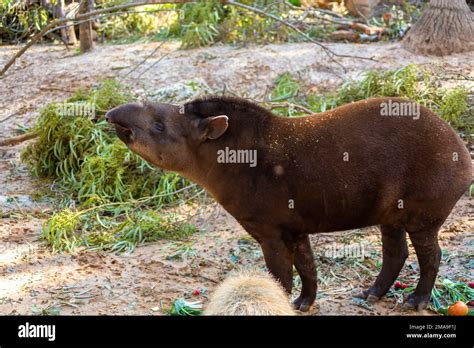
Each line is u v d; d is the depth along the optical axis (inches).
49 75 517.0
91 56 545.3
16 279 276.5
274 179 230.8
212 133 231.9
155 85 478.6
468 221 315.0
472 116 401.7
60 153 387.9
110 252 303.7
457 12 498.3
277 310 169.9
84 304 255.8
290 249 239.3
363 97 418.9
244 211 236.2
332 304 255.3
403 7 629.0
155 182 363.3
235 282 175.5
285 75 464.8
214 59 510.6
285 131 234.5
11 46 606.9
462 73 464.8
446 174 229.3
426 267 245.0
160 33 590.2
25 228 327.9
